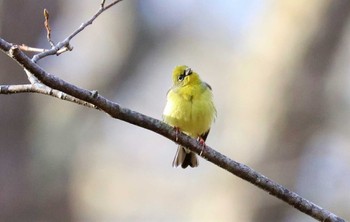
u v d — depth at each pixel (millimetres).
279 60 12867
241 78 13211
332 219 7074
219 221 12883
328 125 14406
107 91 18578
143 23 18797
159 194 20031
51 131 15641
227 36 19188
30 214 14484
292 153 12719
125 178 19812
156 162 20469
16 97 14680
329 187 15586
